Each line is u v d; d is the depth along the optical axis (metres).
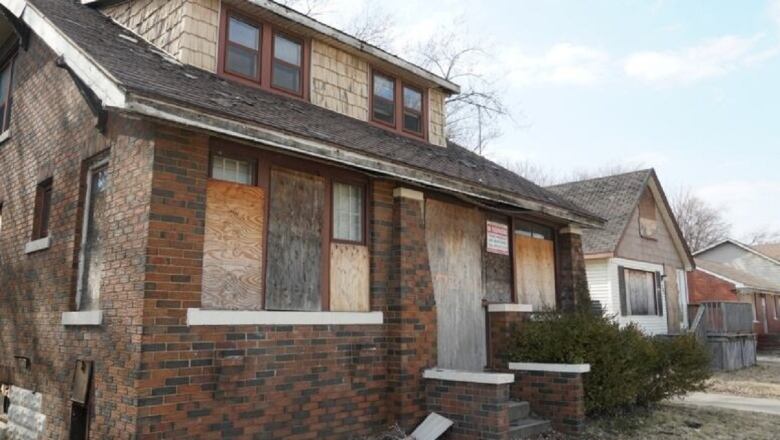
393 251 9.02
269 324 7.25
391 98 12.02
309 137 7.15
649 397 11.34
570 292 12.69
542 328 10.38
